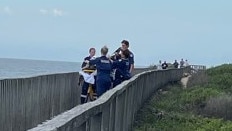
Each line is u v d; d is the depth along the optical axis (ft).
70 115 19.45
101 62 52.37
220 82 130.62
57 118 18.52
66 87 57.77
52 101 51.19
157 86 103.24
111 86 54.60
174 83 140.87
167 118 66.59
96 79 53.83
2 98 35.88
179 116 69.41
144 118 61.31
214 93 95.20
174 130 58.70
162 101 84.94
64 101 56.70
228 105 79.10
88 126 22.74
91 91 57.00
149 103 76.59
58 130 16.63
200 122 67.51
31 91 43.32
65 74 57.06
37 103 45.32
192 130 59.62
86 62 58.03
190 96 92.43
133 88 51.80
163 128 58.65
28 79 42.29
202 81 136.67
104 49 52.42
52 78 51.06
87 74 57.06
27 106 42.09
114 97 32.58
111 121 31.17
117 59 56.18
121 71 55.98
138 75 62.75
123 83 42.83
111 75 55.21
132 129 50.93
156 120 62.85
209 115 78.07
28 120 42.42
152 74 90.33
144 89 73.61
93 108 23.44
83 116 20.95
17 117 39.37
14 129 38.63
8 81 37.17
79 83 59.06
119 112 36.76
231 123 67.97
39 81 45.96
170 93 105.09
